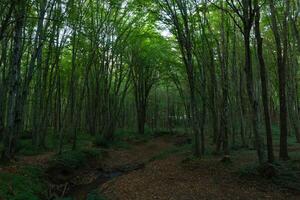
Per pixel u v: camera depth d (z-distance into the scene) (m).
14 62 14.70
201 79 20.97
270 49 29.95
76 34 22.75
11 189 10.55
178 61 30.81
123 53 34.09
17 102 15.87
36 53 16.81
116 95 33.88
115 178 16.72
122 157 25.27
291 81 25.56
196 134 19.86
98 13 26.31
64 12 18.05
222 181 13.07
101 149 25.33
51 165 16.30
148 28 28.97
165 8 19.59
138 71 43.16
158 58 34.44
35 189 12.12
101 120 35.12
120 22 29.30
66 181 15.78
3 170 12.77
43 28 19.06
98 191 13.93
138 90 45.22
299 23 22.22
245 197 10.98
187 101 38.62
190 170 15.76
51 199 12.38
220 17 22.33
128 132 43.72
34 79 29.94
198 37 21.95
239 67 25.88
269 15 19.38
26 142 23.55
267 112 13.74
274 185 11.77
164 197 11.70
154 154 27.45
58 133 32.75
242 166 14.77
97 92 32.91
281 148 15.80
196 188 12.51
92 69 34.72
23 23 15.38
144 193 12.46
